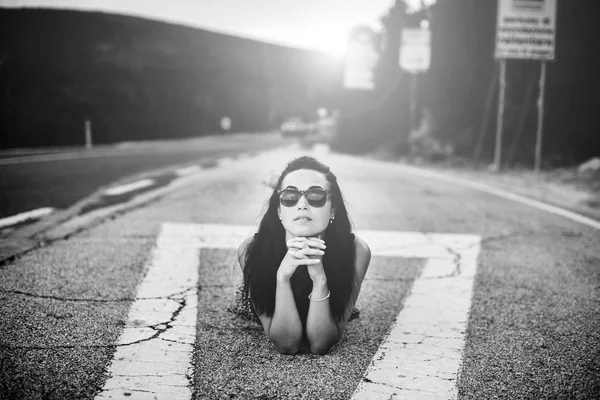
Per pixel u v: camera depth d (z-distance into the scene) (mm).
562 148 14914
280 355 3080
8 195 8852
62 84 36781
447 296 4270
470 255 5590
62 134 29281
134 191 9641
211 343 3225
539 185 11633
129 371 2840
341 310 3020
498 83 15789
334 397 2635
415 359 3086
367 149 22672
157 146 29859
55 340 3197
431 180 12453
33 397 2537
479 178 12898
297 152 24078
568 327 3631
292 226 2818
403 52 17250
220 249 5562
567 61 14680
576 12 14508
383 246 5953
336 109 25188
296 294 3021
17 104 30266
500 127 14047
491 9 16188
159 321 3561
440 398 2654
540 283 4645
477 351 3215
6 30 41062
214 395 2619
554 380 2863
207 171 13727
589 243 6211
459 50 17406
